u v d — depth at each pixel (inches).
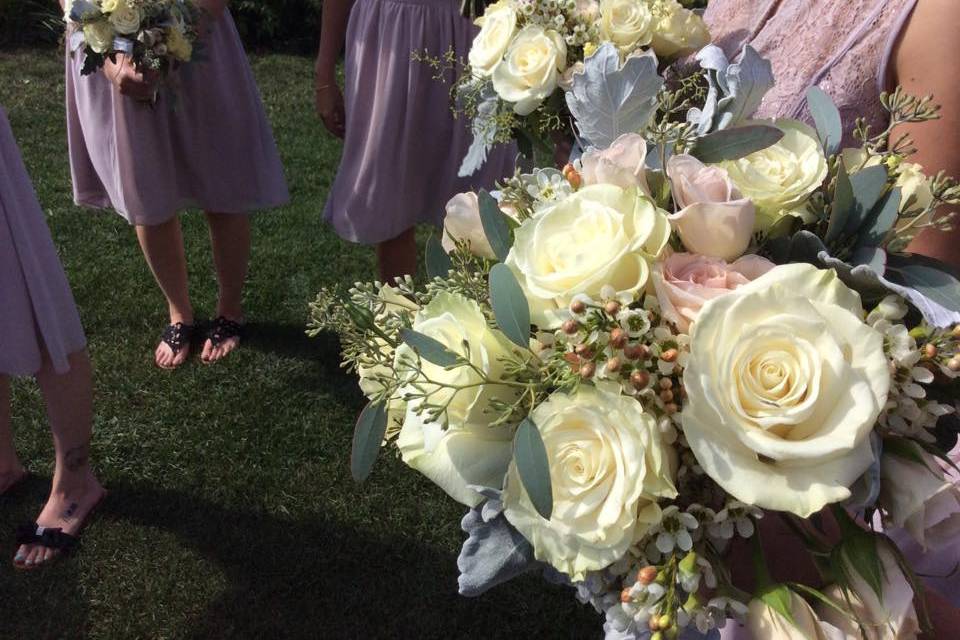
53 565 92.1
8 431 99.7
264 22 294.7
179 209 115.3
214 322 126.9
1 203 76.2
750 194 33.6
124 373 120.7
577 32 57.4
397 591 90.9
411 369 31.8
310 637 86.1
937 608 42.3
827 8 46.9
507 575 32.2
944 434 34.9
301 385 119.5
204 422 112.4
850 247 33.8
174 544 95.2
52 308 82.1
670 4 57.3
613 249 29.9
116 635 86.0
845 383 27.1
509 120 59.4
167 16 97.4
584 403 29.3
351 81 105.0
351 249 155.3
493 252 35.2
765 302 28.0
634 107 35.5
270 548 95.1
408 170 106.8
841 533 32.2
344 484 103.6
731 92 36.2
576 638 86.2
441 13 99.5
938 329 30.5
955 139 41.4
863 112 45.3
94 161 112.2
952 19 40.3
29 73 241.3
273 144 119.2
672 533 29.2
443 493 102.8
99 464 104.9
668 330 29.0
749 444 26.7
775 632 29.6
